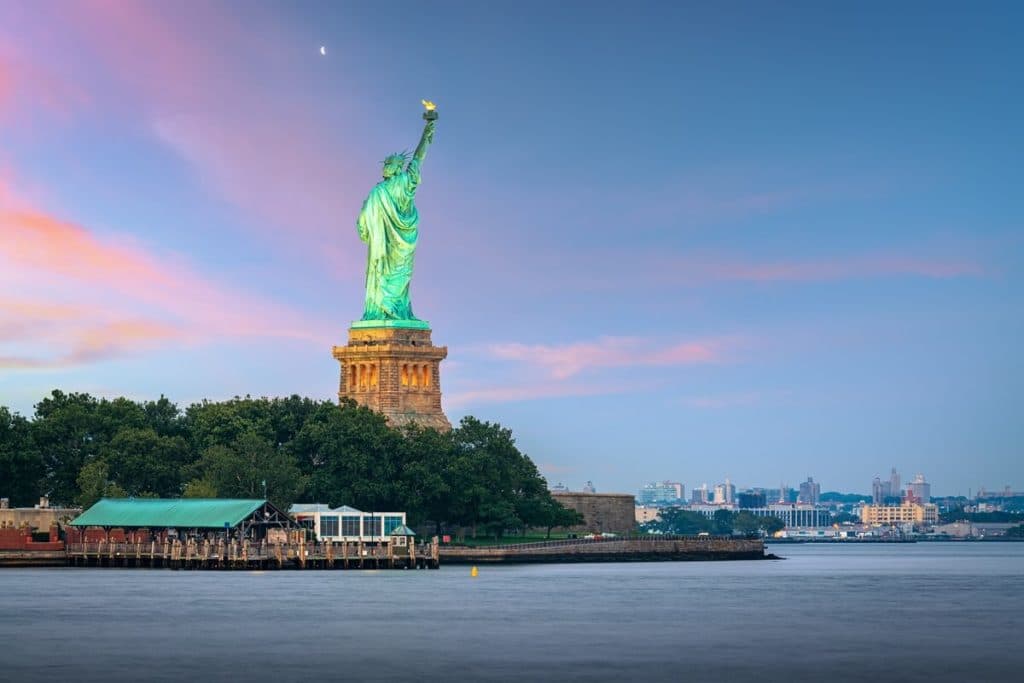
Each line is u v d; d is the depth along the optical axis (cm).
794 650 15725
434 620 18338
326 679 13788
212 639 16350
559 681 13725
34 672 14088
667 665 14638
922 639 16725
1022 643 16388
